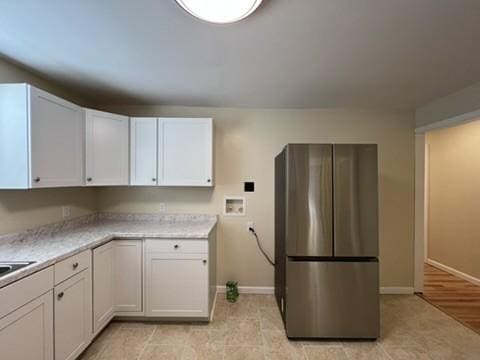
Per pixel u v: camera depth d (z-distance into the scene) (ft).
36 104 5.80
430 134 14.05
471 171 11.67
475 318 8.36
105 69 6.70
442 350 6.72
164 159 8.93
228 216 9.97
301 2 4.09
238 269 10.03
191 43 5.39
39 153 5.90
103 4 4.16
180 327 7.61
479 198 11.27
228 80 7.39
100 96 8.82
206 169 8.99
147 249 7.57
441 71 6.70
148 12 4.37
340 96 8.68
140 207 9.86
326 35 5.07
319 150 7.02
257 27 4.80
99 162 7.97
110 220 9.77
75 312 5.82
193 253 7.57
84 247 6.13
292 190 7.02
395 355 6.52
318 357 6.42
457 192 12.35
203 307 7.61
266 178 10.00
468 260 11.69
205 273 7.59
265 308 8.80
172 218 9.84
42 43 5.42
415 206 10.07
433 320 8.20
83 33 5.04
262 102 9.36
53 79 7.34
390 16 4.46
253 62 6.25
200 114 9.95
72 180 7.07
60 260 5.33
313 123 10.02
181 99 9.09
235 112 9.99
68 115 6.91
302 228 7.02
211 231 8.37
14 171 5.65
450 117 8.44
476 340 7.15
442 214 13.19
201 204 9.96
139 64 6.40
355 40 5.24
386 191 10.05
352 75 6.98
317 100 9.11
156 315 7.61
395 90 8.09
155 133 8.91
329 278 7.02
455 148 12.48
